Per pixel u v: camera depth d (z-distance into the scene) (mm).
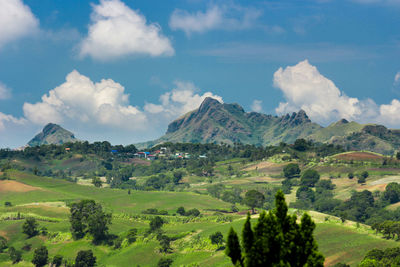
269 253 43844
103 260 150375
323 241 134500
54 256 148625
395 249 106250
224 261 127688
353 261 115875
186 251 148375
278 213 46938
